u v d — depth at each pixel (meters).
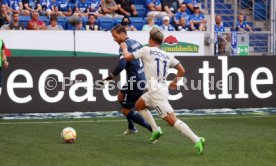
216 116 19.95
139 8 28.81
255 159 12.40
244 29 29.05
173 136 15.55
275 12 27.11
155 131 14.27
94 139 15.07
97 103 20.98
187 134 12.83
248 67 22.19
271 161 12.19
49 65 20.62
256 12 31.16
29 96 20.53
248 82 22.22
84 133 16.11
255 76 22.27
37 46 23.08
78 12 27.20
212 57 21.88
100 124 17.95
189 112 21.05
